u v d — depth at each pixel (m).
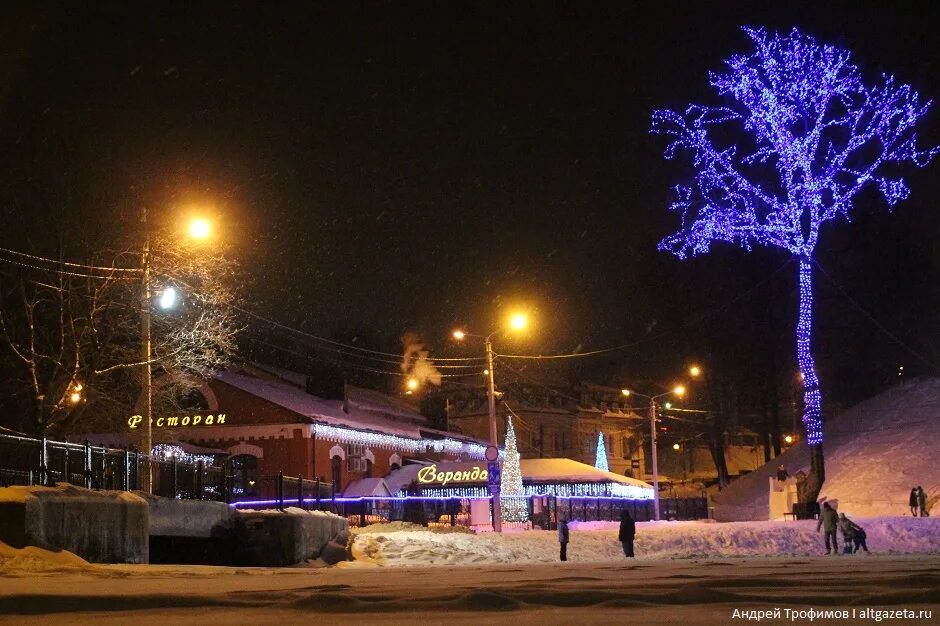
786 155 42.22
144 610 7.16
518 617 6.37
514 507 49.78
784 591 8.39
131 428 44.47
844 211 44.19
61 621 6.46
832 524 31.17
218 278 34.22
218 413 53.75
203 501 24.30
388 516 50.91
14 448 20.28
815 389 47.28
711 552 35.78
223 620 6.43
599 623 5.92
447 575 13.82
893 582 9.23
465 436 79.38
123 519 19.44
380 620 6.29
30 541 16.50
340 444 55.56
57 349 38.34
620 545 37.38
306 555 25.97
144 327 28.08
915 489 46.62
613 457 92.94
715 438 80.44
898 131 41.06
